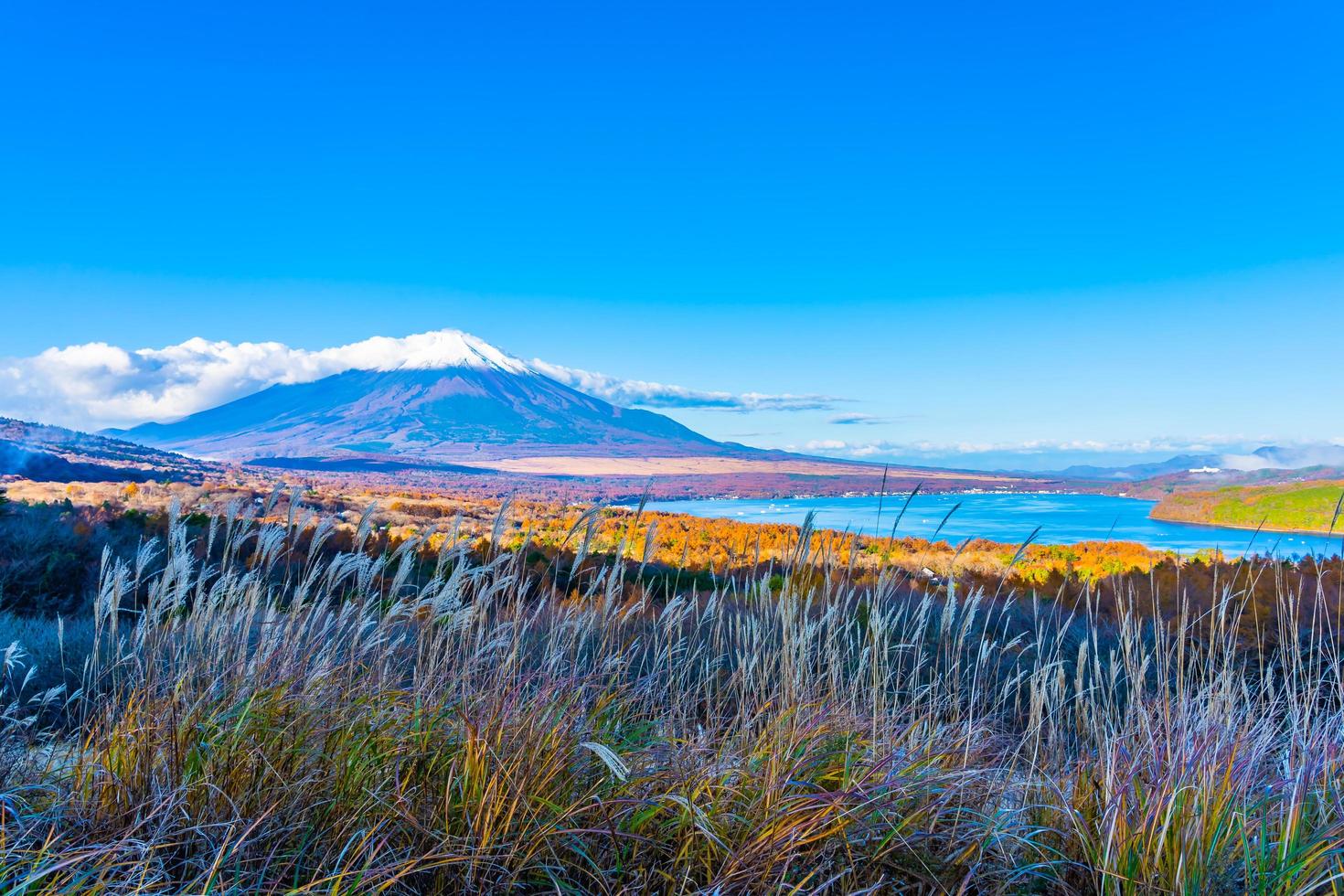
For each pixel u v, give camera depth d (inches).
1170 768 114.0
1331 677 164.1
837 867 111.5
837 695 161.0
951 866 114.6
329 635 148.9
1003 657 233.1
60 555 426.9
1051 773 144.8
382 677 136.9
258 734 120.3
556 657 138.3
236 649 137.3
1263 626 236.7
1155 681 180.7
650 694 164.6
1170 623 267.3
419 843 108.6
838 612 180.1
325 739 120.5
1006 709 190.4
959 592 307.7
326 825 112.7
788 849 109.2
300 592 143.3
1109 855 107.8
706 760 131.9
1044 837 122.4
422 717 130.0
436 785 118.6
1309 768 127.9
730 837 114.2
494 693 132.6
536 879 105.0
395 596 145.5
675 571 295.0
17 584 371.6
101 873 93.0
